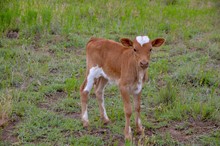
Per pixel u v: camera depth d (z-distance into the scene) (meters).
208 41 16.84
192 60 14.84
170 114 10.89
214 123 10.59
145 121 10.56
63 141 9.56
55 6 19.27
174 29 18.22
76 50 15.55
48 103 11.56
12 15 16.89
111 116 10.78
